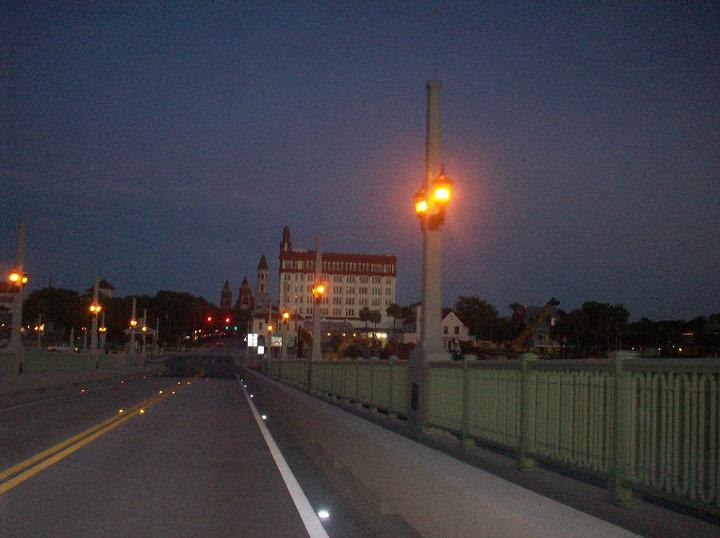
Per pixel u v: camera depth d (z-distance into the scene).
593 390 7.99
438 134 16.03
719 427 6.00
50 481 12.33
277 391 25.97
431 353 14.77
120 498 10.95
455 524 6.03
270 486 12.16
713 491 6.06
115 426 21.58
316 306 34.06
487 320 102.38
